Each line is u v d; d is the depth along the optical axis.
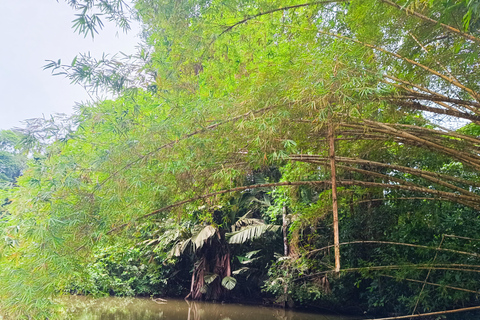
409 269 4.86
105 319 6.70
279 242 9.59
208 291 10.16
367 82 2.87
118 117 3.40
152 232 9.01
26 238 3.03
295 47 3.56
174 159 3.56
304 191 6.17
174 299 10.81
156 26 3.79
